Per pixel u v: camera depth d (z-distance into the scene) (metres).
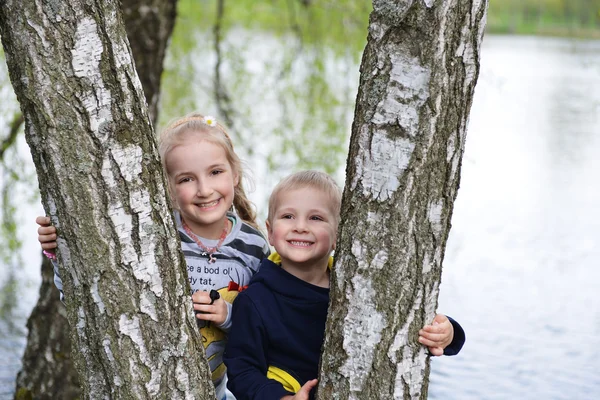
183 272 2.13
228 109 7.11
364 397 2.07
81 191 1.96
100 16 1.93
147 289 2.03
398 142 1.99
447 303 7.96
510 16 16.95
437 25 1.94
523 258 9.32
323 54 7.02
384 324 2.05
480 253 9.52
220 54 7.15
